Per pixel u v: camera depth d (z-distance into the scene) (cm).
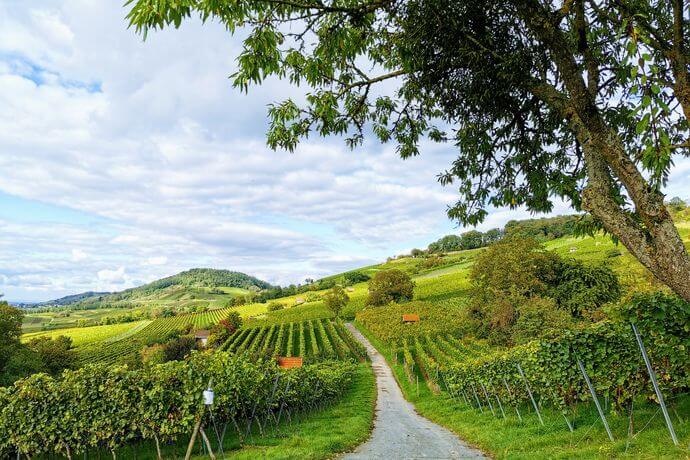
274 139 517
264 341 7000
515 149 575
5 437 1070
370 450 1021
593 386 870
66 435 1046
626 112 502
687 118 338
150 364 1105
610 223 358
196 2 295
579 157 535
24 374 4066
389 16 461
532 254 3950
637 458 540
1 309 4366
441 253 16288
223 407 1118
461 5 439
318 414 1902
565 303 3562
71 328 13362
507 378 1359
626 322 711
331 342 6400
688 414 672
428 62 494
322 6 368
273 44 381
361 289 13875
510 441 944
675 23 346
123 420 1029
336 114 519
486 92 480
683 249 313
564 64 348
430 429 1444
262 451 973
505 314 3678
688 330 570
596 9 414
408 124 619
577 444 741
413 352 4747
